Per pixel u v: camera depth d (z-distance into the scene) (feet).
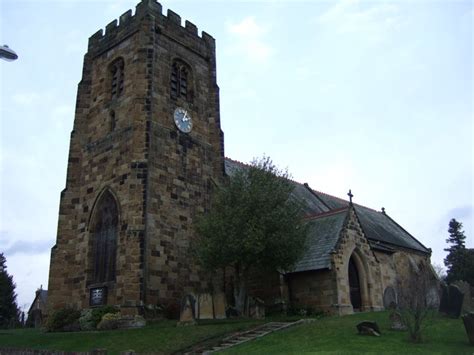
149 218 106.52
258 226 96.99
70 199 121.08
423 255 179.93
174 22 132.16
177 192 115.96
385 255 143.54
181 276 109.60
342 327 80.53
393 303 103.50
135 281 99.40
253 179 107.04
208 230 100.22
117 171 113.09
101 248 111.04
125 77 122.42
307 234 110.01
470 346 65.46
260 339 76.95
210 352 71.26
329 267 106.11
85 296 109.29
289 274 112.98
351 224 117.29
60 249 116.37
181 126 123.34
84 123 129.08
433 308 87.86
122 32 128.67
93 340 85.76
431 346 65.46
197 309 94.73
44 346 86.74
